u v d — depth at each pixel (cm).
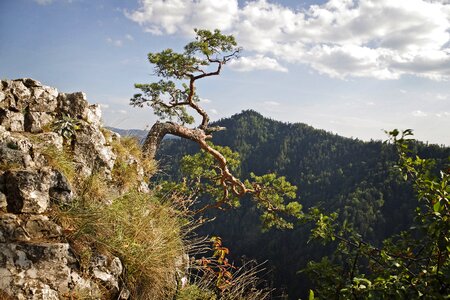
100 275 304
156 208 444
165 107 1246
